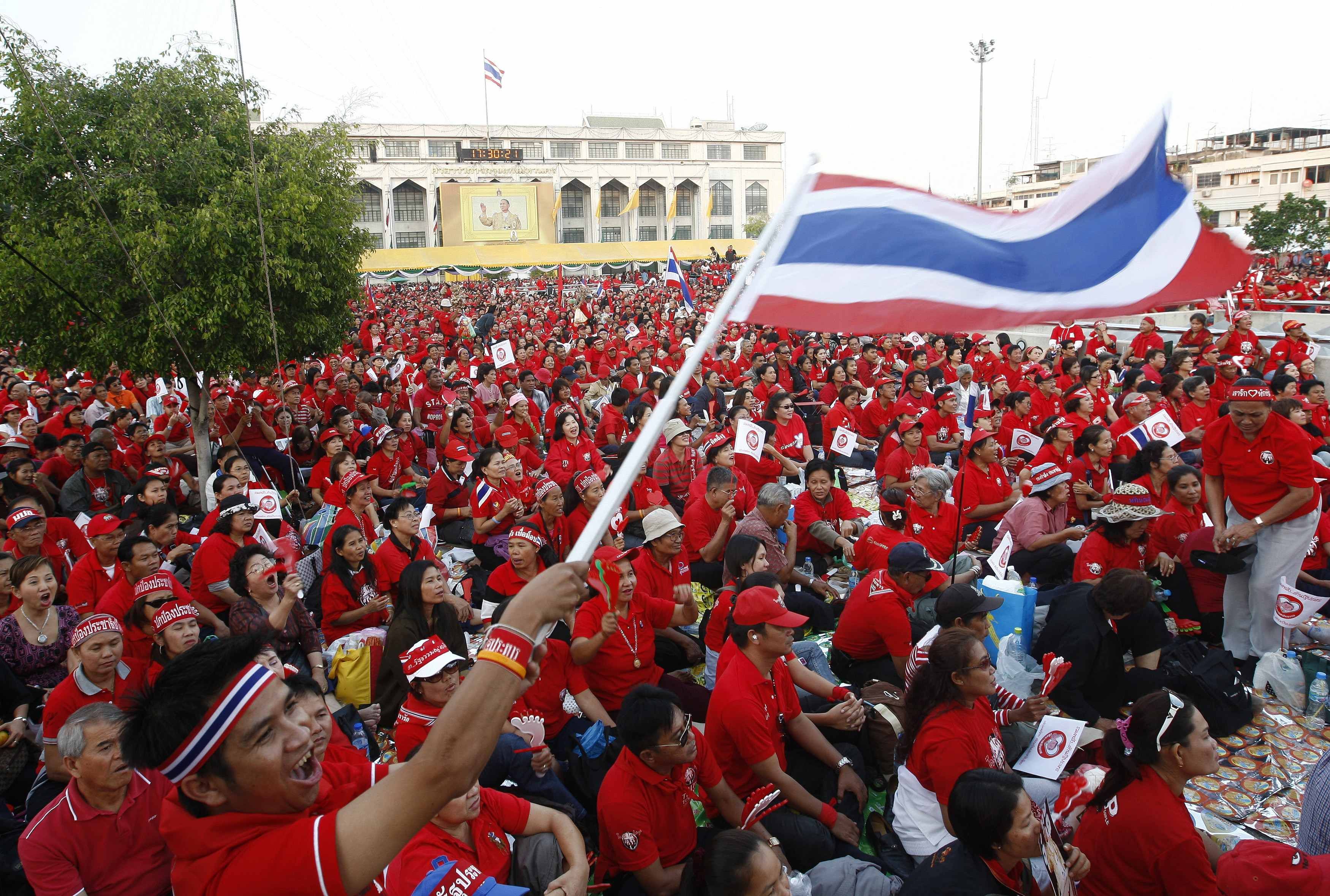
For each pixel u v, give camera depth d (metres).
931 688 4.15
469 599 7.97
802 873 4.25
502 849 3.63
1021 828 3.24
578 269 69.75
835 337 22.80
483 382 15.12
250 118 8.64
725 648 4.66
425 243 82.62
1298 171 55.31
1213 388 11.56
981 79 36.97
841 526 8.29
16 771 5.20
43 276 8.62
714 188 91.44
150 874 3.89
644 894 3.94
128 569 6.11
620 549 8.06
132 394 15.10
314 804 2.21
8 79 8.62
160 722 1.65
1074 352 16.98
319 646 6.36
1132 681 5.52
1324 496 8.09
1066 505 7.71
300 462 12.05
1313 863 3.49
